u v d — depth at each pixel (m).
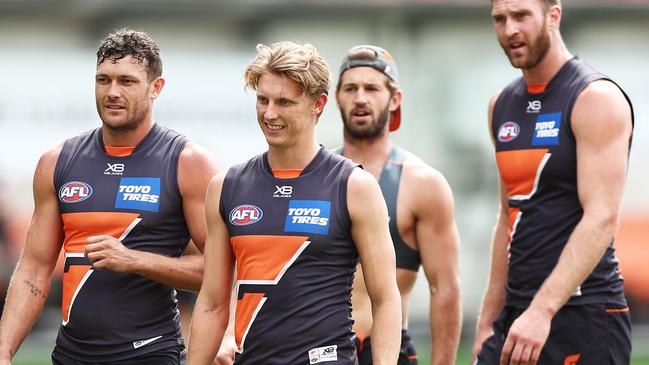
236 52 44.59
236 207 17.45
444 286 21.97
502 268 22.02
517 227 20.83
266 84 16.86
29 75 43.06
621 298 20.61
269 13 44.84
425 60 45.94
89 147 19.80
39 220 19.83
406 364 22.14
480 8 45.94
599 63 46.41
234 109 44.25
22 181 42.53
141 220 19.19
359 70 21.84
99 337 19.16
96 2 43.66
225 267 17.81
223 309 17.86
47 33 43.34
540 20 20.16
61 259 40.88
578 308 20.16
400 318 17.28
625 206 44.78
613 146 19.53
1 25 43.03
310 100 17.03
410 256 22.00
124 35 19.19
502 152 21.12
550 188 20.39
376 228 17.17
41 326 41.00
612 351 20.31
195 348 17.66
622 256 44.44
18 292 19.61
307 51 17.02
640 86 46.38
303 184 17.31
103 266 18.38
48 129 43.06
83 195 19.34
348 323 17.28
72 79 43.41
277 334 16.94
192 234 19.53
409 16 45.69
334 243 17.09
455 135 46.16
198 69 44.12
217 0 44.47
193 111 43.97
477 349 22.02
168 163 19.45
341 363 16.98
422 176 21.84
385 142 22.19
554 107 20.38
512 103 21.19
